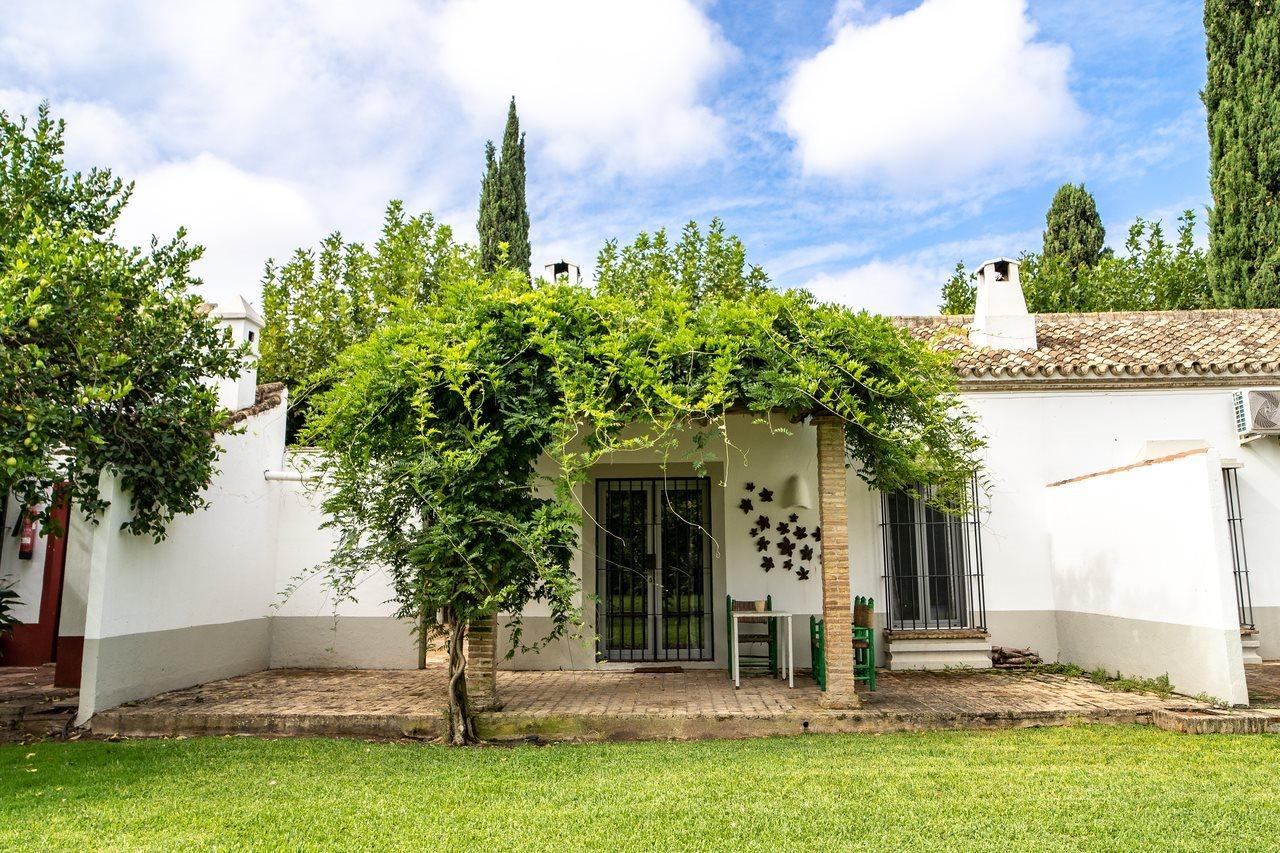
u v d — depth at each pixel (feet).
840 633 24.41
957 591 33.81
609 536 35.06
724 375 21.74
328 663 33.60
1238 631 23.76
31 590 33.83
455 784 17.54
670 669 32.68
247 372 32.94
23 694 27.20
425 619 23.45
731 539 33.71
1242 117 55.47
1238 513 33.68
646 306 26.55
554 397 23.99
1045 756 19.44
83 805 15.99
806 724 23.27
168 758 20.07
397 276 55.83
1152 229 75.31
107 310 21.48
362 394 22.71
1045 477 34.30
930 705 24.70
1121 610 28.89
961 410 32.91
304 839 14.06
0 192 25.20
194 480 25.34
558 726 23.39
